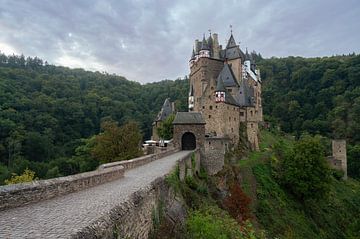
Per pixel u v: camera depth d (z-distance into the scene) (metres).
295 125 124.31
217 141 46.38
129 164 23.22
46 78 145.50
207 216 19.86
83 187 13.90
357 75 129.00
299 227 40.56
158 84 189.12
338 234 45.66
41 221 7.95
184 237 16.03
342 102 121.81
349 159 86.62
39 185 10.98
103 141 46.84
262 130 85.06
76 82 161.62
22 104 107.38
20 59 187.00
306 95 138.62
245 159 53.84
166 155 35.84
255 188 44.81
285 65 173.25
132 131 47.41
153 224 13.17
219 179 43.12
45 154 90.50
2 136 90.25
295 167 48.06
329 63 148.75
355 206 56.38
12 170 73.69
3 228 7.30
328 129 116.25
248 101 66.56
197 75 76.31
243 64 81.94
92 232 6.91
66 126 111.06
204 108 59.62
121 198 11.29
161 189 15.87
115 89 166.12
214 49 77.81
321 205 50.28
